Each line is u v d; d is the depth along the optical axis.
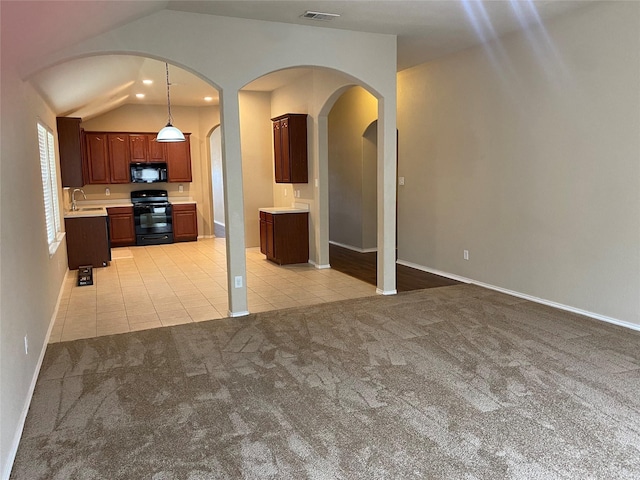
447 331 3.92
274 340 3.79
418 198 6.49
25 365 2.83
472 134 5.46
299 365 3.29
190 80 6.89
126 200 9.35
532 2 3.89
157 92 7.92
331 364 3.29
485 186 5.36
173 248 8.79
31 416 2.64
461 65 5.52
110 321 4.41
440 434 2.40
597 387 2.88
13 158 2.99
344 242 8.79
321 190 6.72
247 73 4.27
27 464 2.20
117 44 3.75
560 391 2.84
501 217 5.18
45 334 3.82
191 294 5.39
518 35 4.74
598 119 4.07
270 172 8.59
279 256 7.00
